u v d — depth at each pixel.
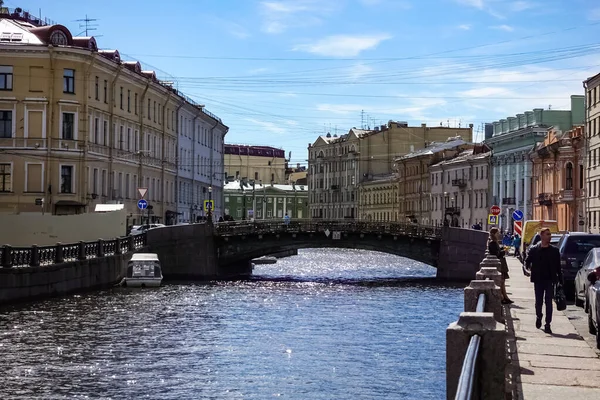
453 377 7.52
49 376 21.14
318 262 96.19
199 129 99.38
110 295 43.91
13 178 62.47
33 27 66.62
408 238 63.31
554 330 17.27
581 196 79.31
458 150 121.56
